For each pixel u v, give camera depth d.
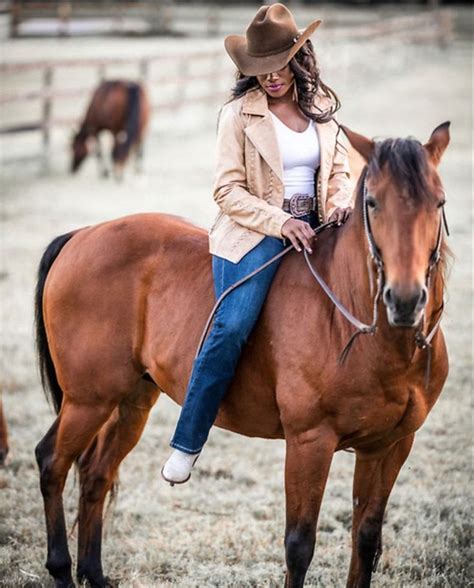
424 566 6.66
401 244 4.50
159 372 6.00
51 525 6.38
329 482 8.24
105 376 6.18
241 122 5.62
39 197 21.00
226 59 44.56
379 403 5.15
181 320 5.83
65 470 6.38
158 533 7.22
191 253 6.02
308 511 5.26
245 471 8.39
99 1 61.47
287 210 5.69
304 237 5.38
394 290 4.46
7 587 6.45
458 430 9.19
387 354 5.02
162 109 31.03
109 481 6.63
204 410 5.54
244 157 5.65
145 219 6.36
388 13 64.94
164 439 9.16
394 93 38.44
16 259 15.52
